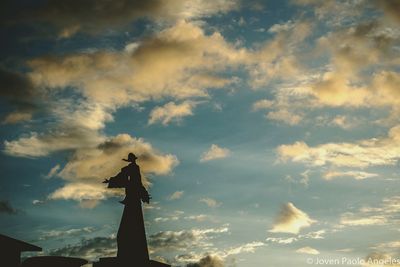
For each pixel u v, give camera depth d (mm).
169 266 27141
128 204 27469
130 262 26156
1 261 26359
